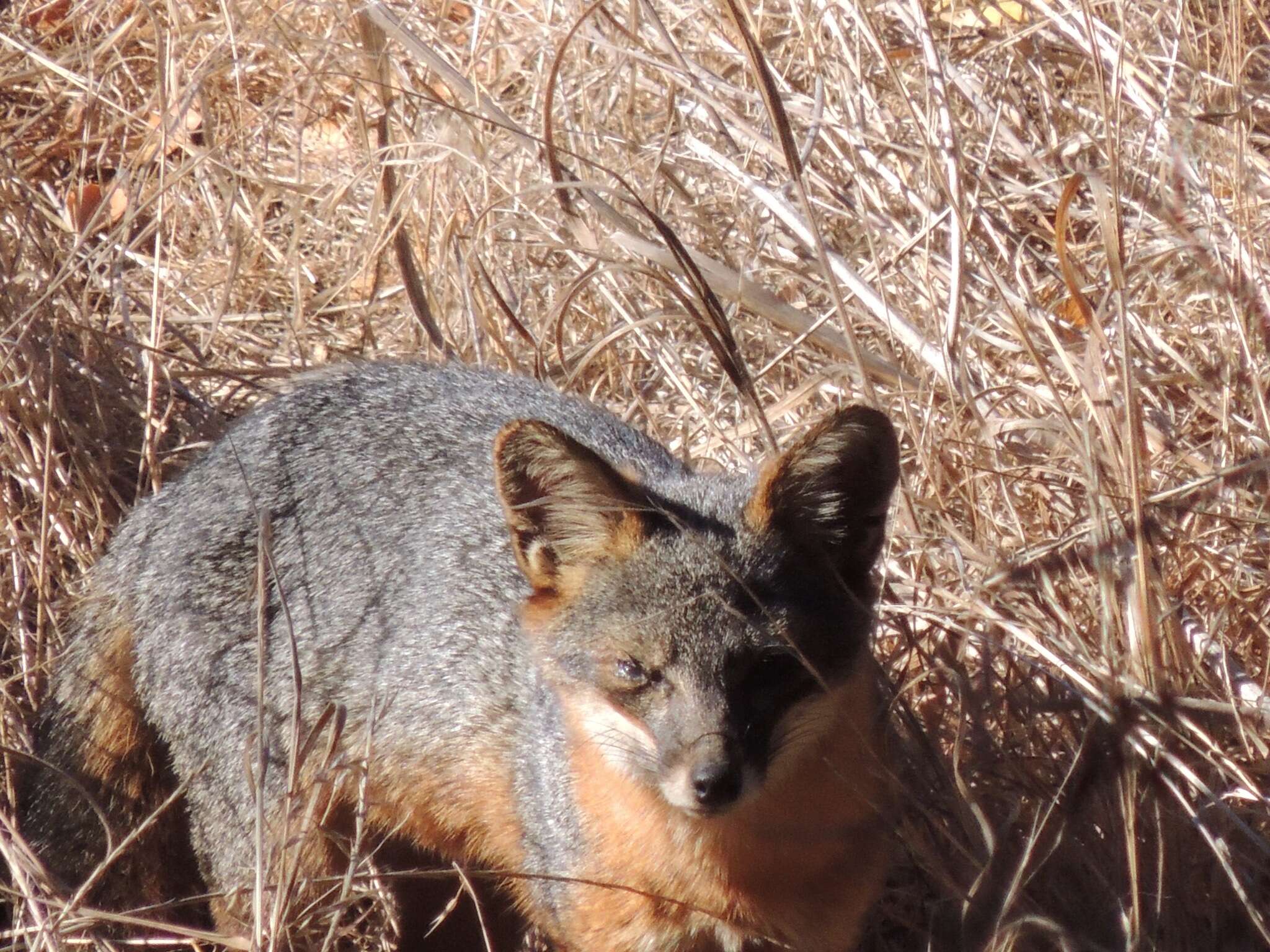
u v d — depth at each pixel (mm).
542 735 8391
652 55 12062
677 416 11945
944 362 10008
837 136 12023
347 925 9727
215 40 14383
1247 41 12125
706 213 12117
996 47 12359
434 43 13672
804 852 7879
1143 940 8102
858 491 7879
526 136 10328
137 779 9688
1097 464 8570
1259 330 9930
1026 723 8930
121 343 12086
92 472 11039
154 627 9508
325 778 8375
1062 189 11805
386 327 12859
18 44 13938
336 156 13906
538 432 7805
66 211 13359
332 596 9266
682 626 7648
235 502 9477
